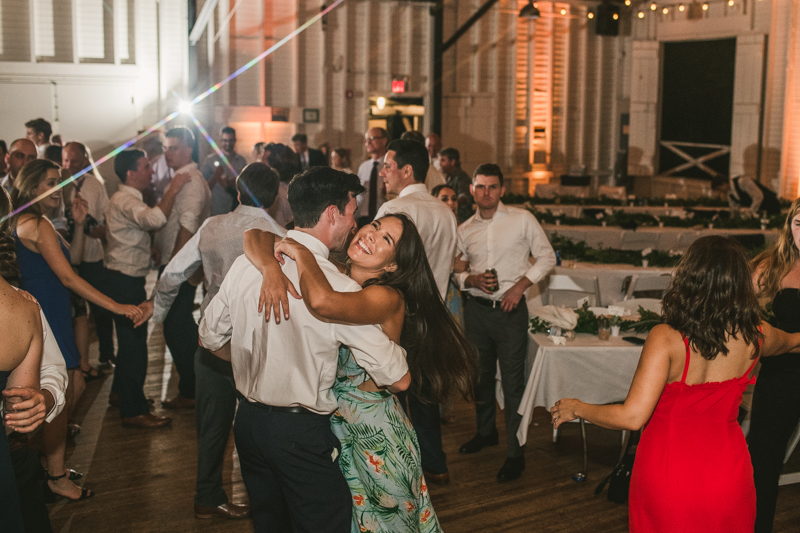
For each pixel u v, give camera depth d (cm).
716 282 206
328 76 1159
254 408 208
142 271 415
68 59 973
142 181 413
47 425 318
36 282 323
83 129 995
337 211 204
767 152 1245
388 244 219
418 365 234
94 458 377
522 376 362
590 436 418
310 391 199
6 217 208
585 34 1359
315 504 207
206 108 1074
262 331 201
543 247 363
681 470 208
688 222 800
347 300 190
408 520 222
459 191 643
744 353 212
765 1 1223
